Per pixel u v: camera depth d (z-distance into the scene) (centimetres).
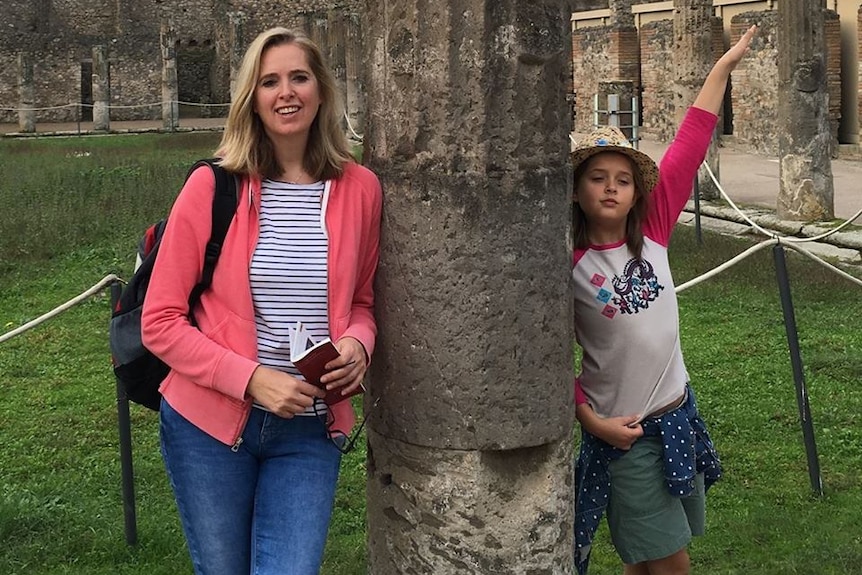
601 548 573
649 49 2748
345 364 336
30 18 4453
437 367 362
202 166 349
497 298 355
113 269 1202
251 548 346
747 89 2411
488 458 365
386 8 363
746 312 1041
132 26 4547
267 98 347
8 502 596
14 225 1330
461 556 368
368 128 382
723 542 568
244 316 344
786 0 1441
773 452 692
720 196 1717
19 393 841
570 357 376
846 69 2228
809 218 1447
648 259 404
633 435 399
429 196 356
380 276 373
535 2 352
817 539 564
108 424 765
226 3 4431
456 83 350
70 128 3650
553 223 363
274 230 347
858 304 1063
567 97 368
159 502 622
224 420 345
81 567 539
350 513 609
